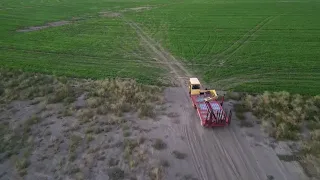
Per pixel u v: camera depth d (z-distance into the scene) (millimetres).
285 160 19016
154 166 18641
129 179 17656
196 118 24156
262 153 19781
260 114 24031
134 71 34062
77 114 24656
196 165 18891
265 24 51844
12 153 20094
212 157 19625
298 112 23562
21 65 36219
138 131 22438
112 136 21844
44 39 46719
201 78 31750
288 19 54469
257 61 35938
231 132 22156
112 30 51062
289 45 41250
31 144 21000
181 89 29406
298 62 35250
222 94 27938
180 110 25438
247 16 57688
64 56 39469
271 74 32188
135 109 25438
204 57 37844
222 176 17938
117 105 25453
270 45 41500
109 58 38438
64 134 22219
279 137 21125
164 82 31078
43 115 24641
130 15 61562
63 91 28344
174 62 36531
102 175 18000
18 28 53125
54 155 19891
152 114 24594
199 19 56812
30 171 18469
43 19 59344
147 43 43938
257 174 18000
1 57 39125
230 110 22859
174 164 18953
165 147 20594
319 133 20562
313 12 58844
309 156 18828
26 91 28844
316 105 24891
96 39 46344
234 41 43719
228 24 52688
